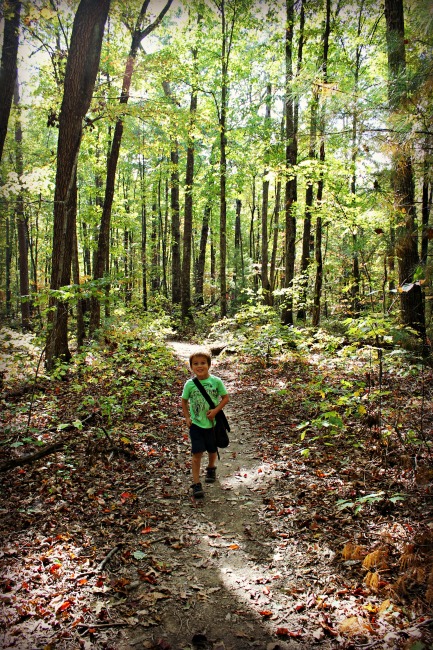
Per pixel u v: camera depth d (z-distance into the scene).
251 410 7.58
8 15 6.94
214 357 14.11
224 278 17.81
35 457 4.74
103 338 11.07
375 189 5.91
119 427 6.16
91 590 2.91
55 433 5.72
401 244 5.30
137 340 11.98
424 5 3.86
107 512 3.98
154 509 4.12
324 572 3.08
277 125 17.81
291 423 6.59
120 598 2.86
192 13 16.25
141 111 11.46
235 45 16.59
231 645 2.48
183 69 14.27
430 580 2.55
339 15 13.84
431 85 4.03
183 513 4.09
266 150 15.05
